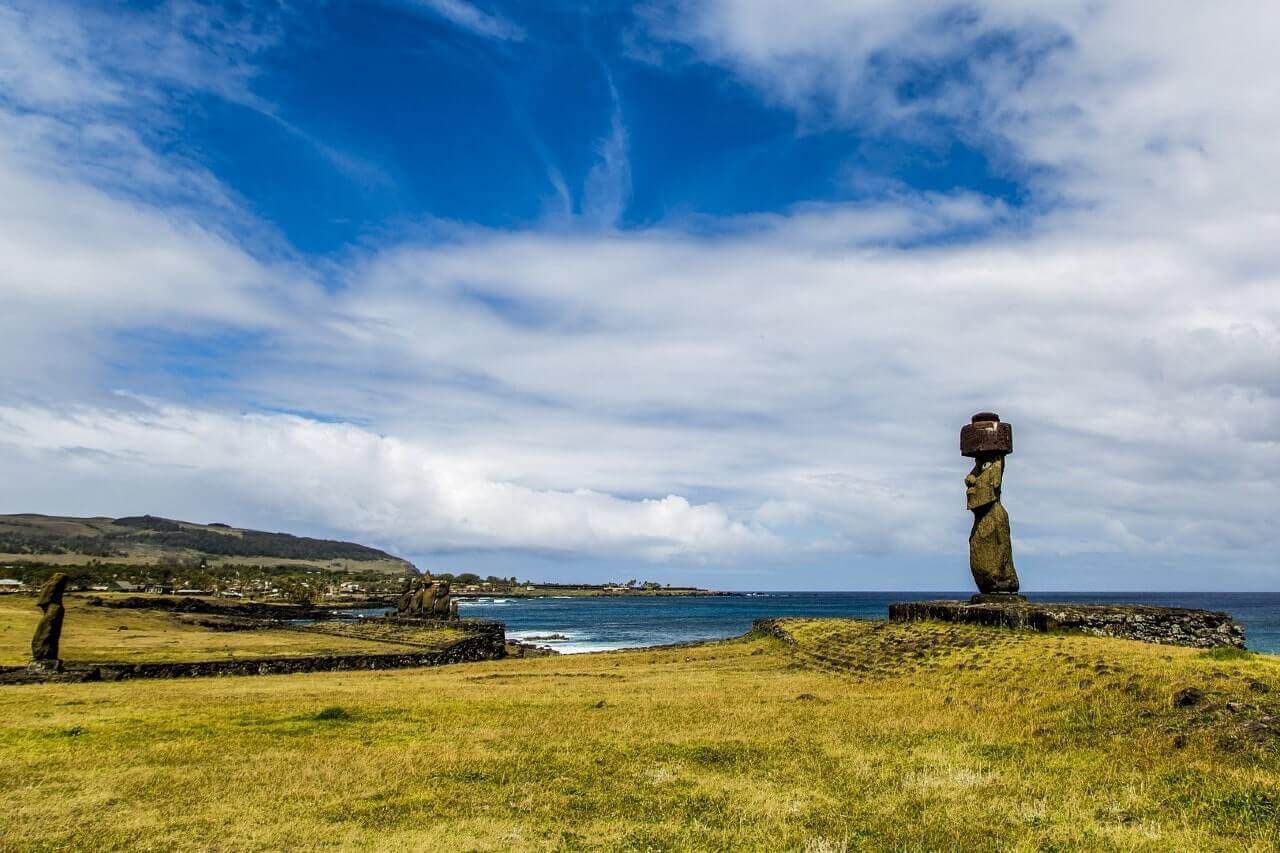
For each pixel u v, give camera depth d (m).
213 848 11.06
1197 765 13.45
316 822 12.12
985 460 32.25
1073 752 15.30
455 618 70.94
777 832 11.48
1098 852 10.36
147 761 16.03
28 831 11.74
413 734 18.95
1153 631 26.89
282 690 28.33
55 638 33.31
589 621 137.12
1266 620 120.38
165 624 67.00
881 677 26.86
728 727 19.25
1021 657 23.41
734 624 125.06
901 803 12.72
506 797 13.41
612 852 10.83
